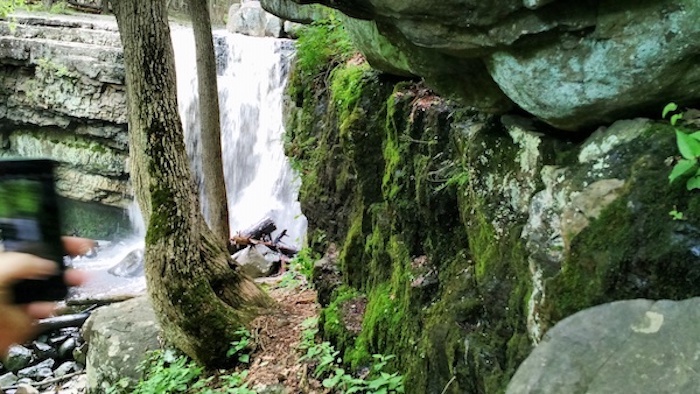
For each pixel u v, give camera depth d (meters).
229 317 5.71
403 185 4.35
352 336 4.88
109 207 15.62
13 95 15.45
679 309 1.95
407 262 4.33
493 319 3.17
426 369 3.72
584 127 2.71
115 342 6.39
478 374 3.16
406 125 4.36
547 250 2.67
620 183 2.41
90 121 14.81
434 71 3.20
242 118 13.42
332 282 5.67
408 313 4.13
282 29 13.85
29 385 8.26
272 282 7.58
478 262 3.33
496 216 3.14
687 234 2.19
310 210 6.21
